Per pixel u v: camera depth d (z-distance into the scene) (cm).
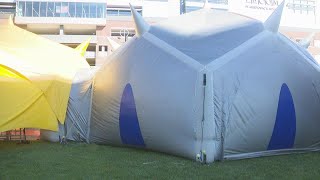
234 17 2072
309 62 1941
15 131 2539
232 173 1438
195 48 1836
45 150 1980
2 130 2016
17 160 1700
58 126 2270
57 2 10906
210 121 1641
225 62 1738
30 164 1608
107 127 2094
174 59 1830
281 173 1441
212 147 1639
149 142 1877
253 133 1728
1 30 2527
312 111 1873
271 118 1764
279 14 1973
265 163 1620
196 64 1728
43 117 2209
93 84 2233
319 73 1930
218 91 1673
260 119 1738
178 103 1727
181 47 1870
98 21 11062
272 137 1775
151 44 1984
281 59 1864
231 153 1697
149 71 1894
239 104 1702
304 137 1864
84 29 11162
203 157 1620
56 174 1425
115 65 2127
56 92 2258
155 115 1812
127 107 1955
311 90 1883
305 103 1853
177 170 1486
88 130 2248
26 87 2147
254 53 1823
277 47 1898
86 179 1352
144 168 1530
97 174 1427
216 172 1455
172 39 1953
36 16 10819
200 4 11856
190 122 1673
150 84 1859
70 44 10794
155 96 1820
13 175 1406
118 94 2023
